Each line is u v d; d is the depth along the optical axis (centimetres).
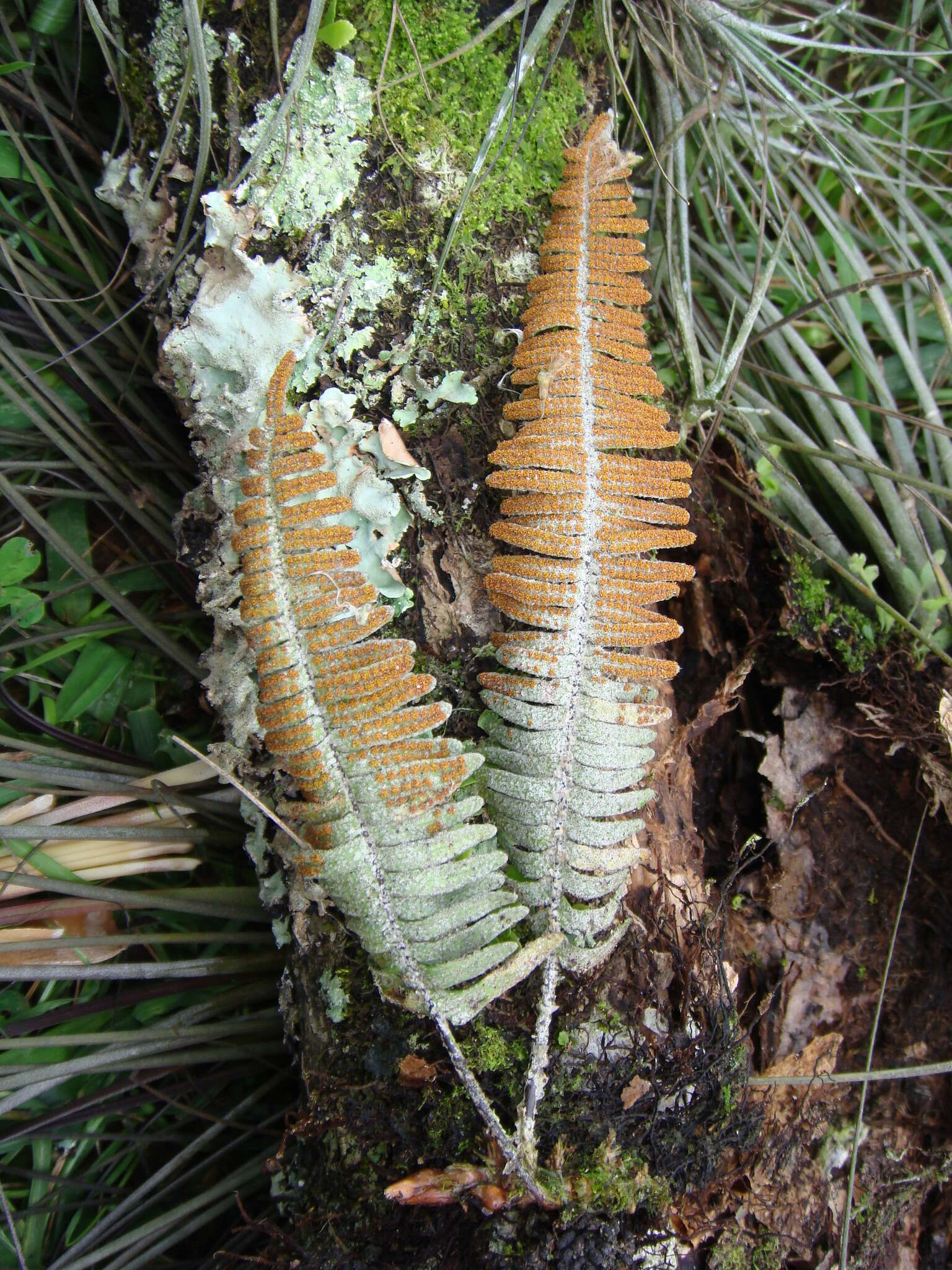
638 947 20
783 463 27
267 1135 24
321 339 21
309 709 18
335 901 19
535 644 19
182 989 23
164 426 24
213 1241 24
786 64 25
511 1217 19
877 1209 23
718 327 28
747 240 29
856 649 24
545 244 21
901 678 24
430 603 21
